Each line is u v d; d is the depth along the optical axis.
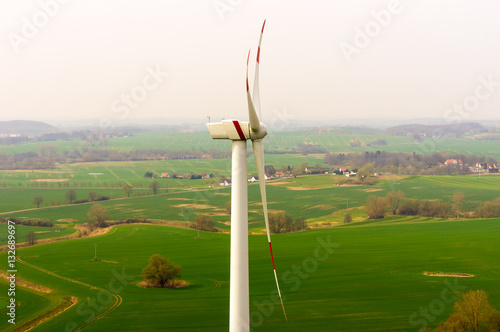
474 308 42.62
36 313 56.22
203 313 54.78
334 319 52.19
